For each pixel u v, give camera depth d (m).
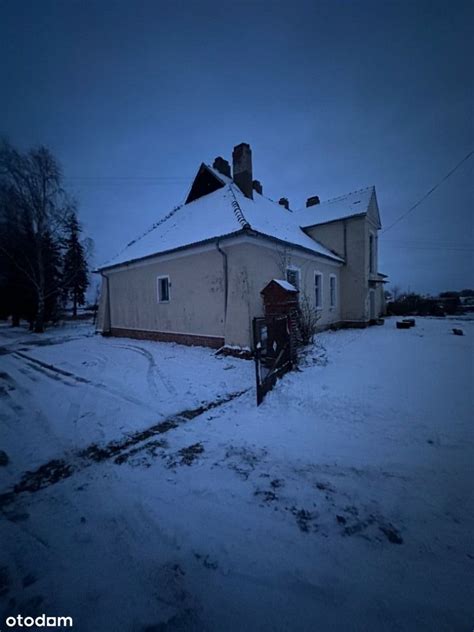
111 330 14.22
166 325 10.88
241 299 7.95
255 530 2.02
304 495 2.35
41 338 14.05
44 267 18.50
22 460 3.13
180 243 9.88
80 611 1.54
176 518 2.18
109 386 5.67
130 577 1.72
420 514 2.07
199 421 3.95
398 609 1.44
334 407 4.02
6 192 16.33
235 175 12.70
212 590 1.61
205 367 6.91
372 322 15.38
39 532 2.10
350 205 15.16
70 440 3.56
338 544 1.86
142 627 1.44
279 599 1.54
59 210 17.88
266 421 3.80
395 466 2.66
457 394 4.30
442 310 20.05
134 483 2.65
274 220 12.01
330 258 12.63
